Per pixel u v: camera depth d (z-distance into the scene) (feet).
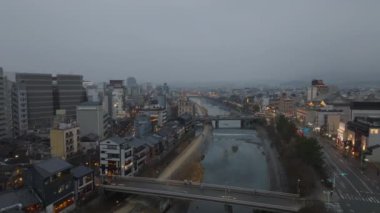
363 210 213.46
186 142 504.02
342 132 449.06
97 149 378.12
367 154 341.41
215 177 335.88
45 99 540.52
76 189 232.73
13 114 464.65
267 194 228.63
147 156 344.28
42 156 330.13
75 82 592.60
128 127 552.00
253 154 457.68
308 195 238.48
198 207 259.19
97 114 435.53
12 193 195.42
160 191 236.02
